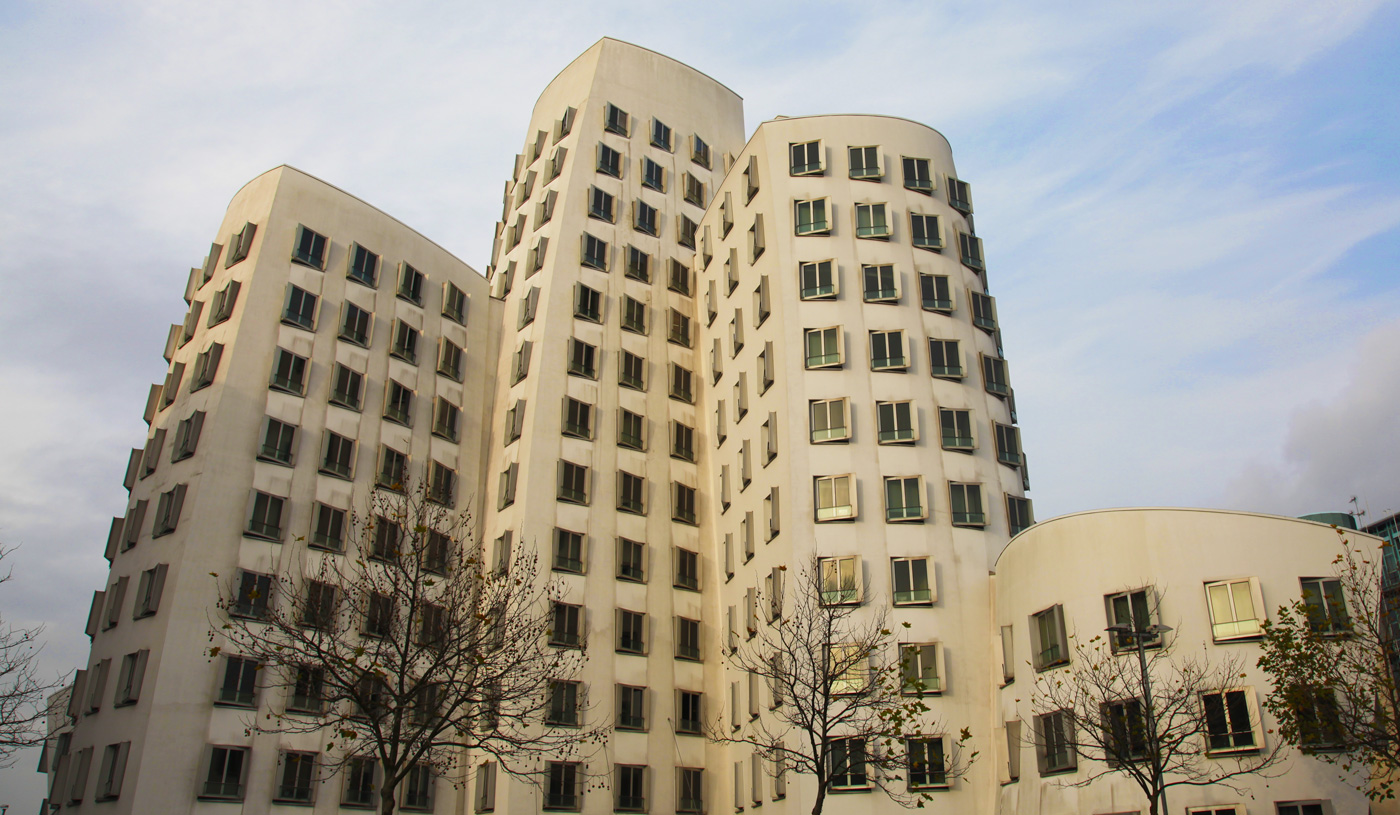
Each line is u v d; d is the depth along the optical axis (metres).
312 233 57.44
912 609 48.25
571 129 69.81
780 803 47.50
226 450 50.12
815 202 58.25
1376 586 38.81
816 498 50.88
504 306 66.75
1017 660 44.72
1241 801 36.84
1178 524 41.62
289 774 46.41
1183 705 37.78
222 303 54.28
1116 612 41.41
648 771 52.41
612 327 63.12
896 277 56.09
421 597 40.22
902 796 44.38
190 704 44.94
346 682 34.19
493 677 37.19
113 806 43.06
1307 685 33.62
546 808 49.22
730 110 78.31
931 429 52.81
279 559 49.41
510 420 59.38
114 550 52.22
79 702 48.41
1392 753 34.31
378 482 54.75
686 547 59.25
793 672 42.44
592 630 54.19
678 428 62.34
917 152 60.59
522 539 54.12
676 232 69.38
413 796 49.69
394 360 58.59
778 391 54.47
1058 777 41.00
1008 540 51.69
